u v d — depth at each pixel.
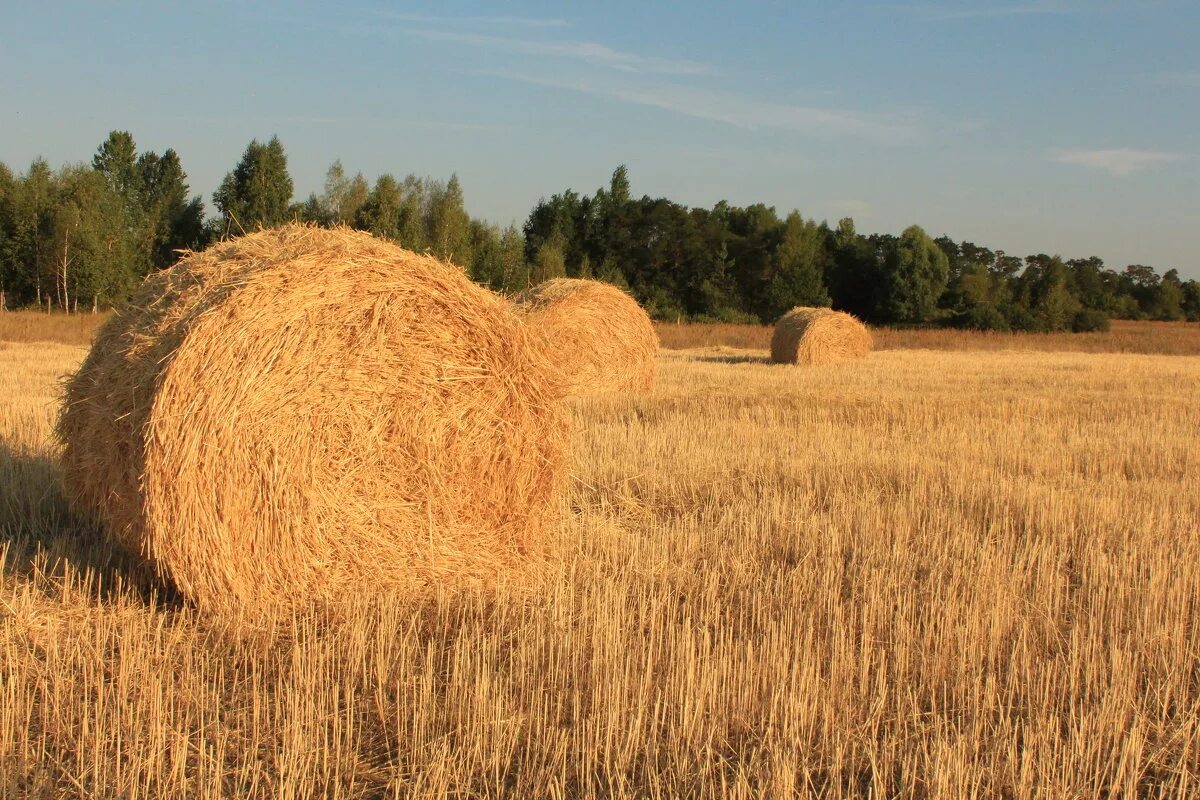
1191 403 17.58
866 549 7.63
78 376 7.05
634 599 6.36
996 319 51.28
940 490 9.67
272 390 6.04
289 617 6.04
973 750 4.48
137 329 6.47
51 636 5.32
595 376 17.81
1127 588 6.70
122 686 4.74
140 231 55.12
